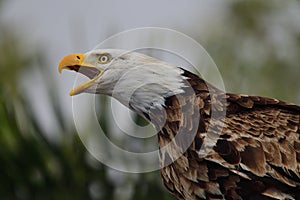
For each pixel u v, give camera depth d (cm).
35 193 1775
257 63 2434
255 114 1570
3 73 2325
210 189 1551
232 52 2444
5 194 1770
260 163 1531
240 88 2342
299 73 2458
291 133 1555
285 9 2566
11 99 1797
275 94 2397
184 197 1589
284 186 1535
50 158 1780
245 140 1541
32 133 1781
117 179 1764
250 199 1541
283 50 2517
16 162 1770
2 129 1773
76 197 1770
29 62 2336
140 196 1747
